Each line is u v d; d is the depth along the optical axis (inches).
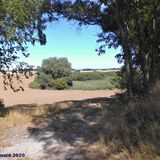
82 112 681.6
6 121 589.9
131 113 446.6
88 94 2324.1
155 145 312.2
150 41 817.5
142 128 378.0
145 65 777.6
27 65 783.7
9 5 607.2
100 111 663.1
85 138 446.3
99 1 844.0
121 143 352.5
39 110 730.8
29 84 3277.6
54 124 570.9
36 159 378.6
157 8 811.4
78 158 365.4
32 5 665.0
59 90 2979.8
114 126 417.1
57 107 811.4
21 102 1862.7
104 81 3129.9
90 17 923.4
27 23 653.3
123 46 754.2
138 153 309.7
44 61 3216.0
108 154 349.7
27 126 558.9
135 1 765.9
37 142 449.4
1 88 3137.3
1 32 620.7
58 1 872.3
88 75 3474.4
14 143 452.8
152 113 402.6
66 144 427.5
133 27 890.7
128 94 759.7
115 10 750.5
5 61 740.7
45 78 3154.5
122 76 922.7
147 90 730.8
